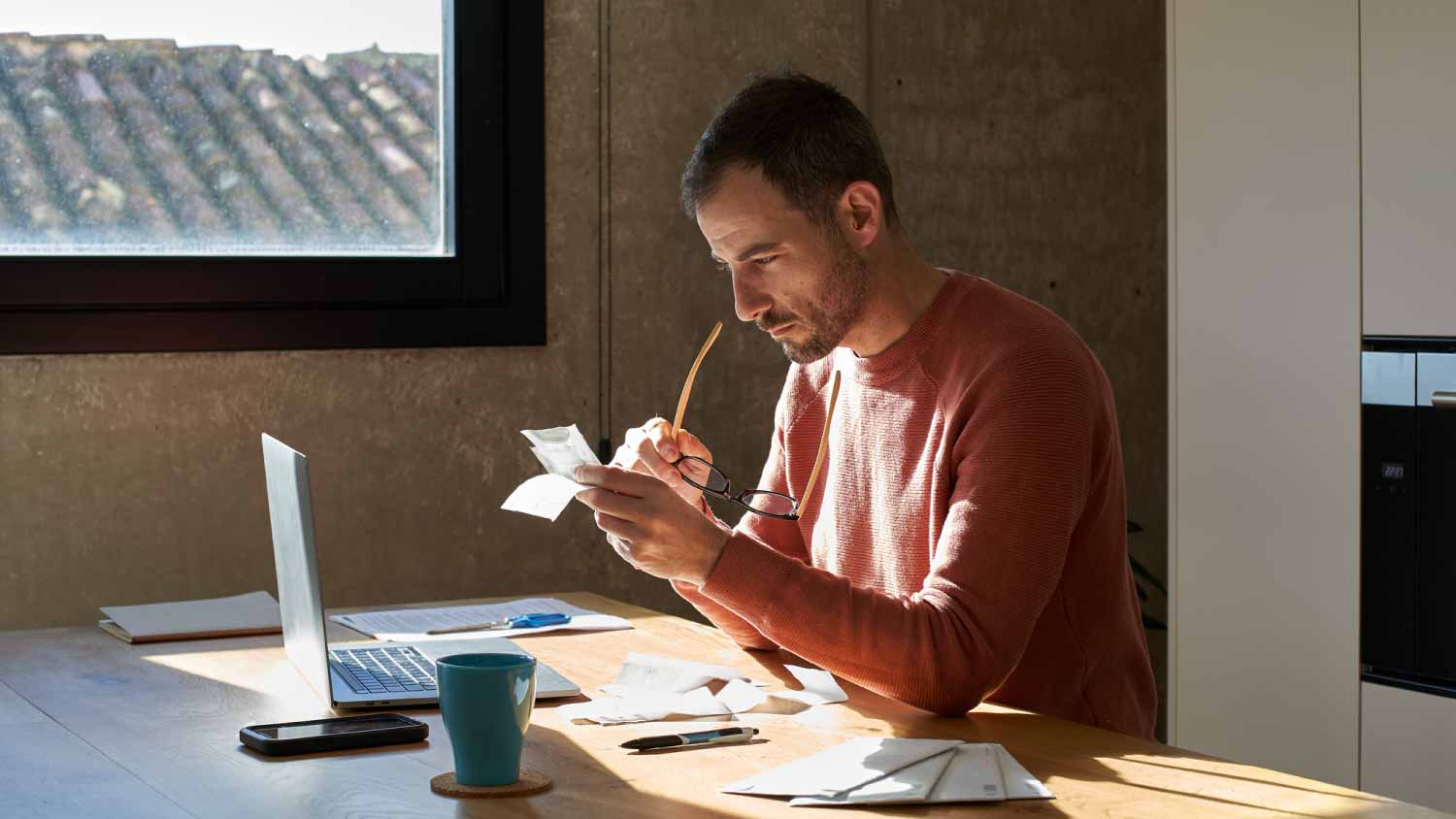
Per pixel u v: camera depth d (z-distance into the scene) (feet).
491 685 4.14
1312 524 8.75
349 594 10.44
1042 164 12.78
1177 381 9.52
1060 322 5.69
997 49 12.58
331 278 10.28
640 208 11.32
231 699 5.40
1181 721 9.57
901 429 5.90
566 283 11.09
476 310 10.72
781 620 5.03
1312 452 8.74
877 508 6.05
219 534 10.05
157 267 9.79
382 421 10.52
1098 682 5.76
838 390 6.08
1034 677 5.75
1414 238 8.16
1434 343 8.07
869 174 5.67
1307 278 8.73
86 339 9.61
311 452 10.30
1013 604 5.12
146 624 6.73
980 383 5.46
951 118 12.42
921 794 4.06
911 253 5.88
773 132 5.49
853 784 4.15
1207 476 9.36
